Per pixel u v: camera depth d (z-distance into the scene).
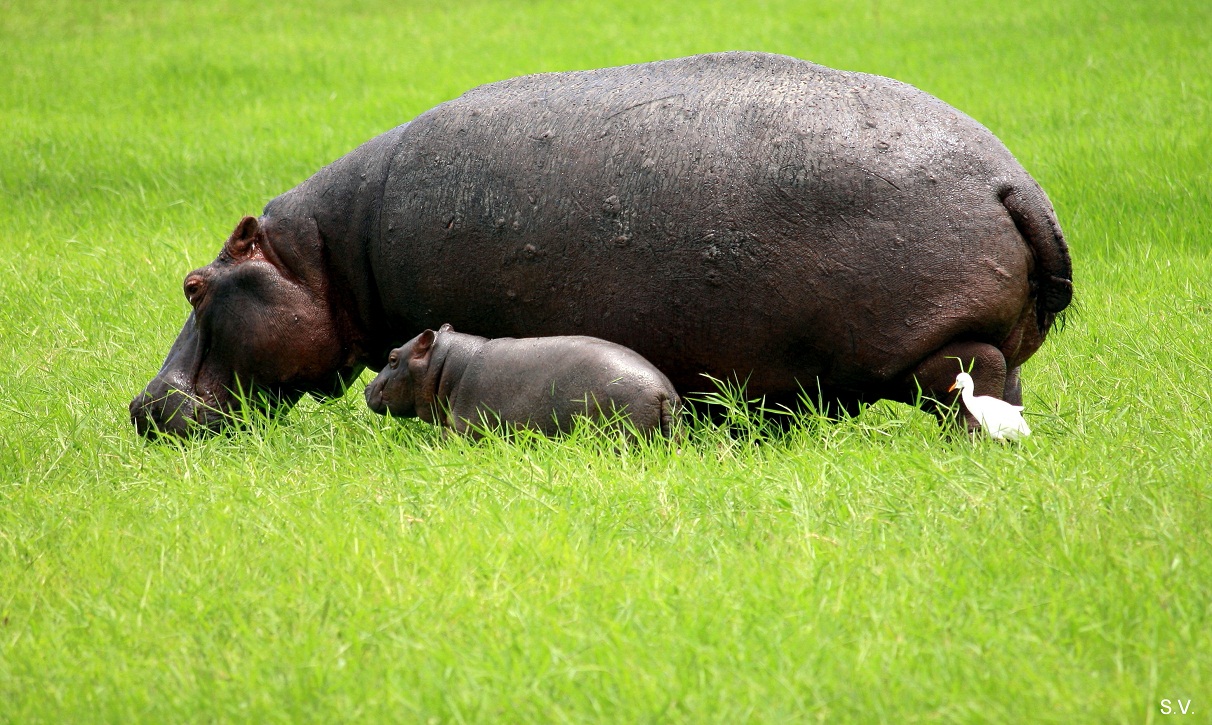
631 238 24.22
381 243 26.53
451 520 20.98
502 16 102.88
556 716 15.41
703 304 24.02
